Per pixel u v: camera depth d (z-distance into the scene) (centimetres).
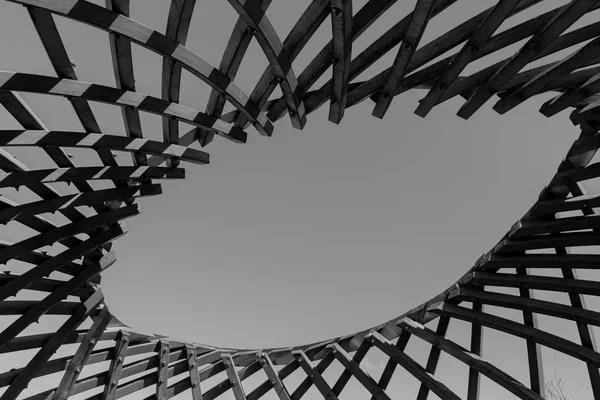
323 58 327
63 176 405
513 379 585
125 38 282
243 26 300
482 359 625
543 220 499
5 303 492
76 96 311
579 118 352
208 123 387
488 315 622
